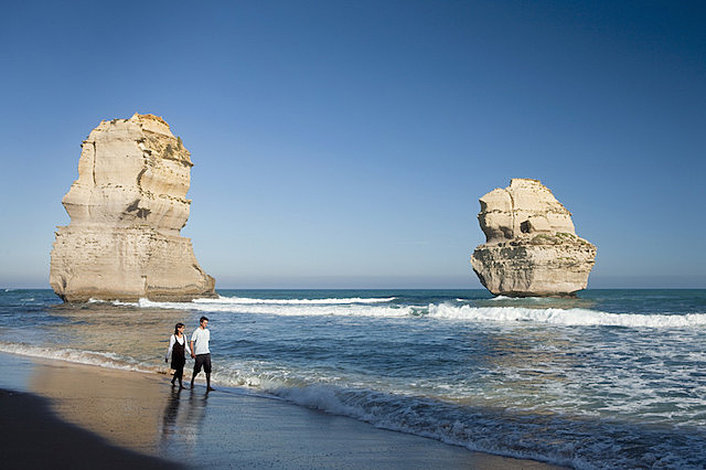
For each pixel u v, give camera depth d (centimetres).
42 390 983
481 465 584
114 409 832
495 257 5100
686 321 2170
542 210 5166
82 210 4522
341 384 1055
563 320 2420
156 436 670
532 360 1342
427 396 941
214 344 1742
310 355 1475
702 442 659
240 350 1598
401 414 823
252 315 3183
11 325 2555
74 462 546
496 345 1641
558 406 858
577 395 939
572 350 1512
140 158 4488
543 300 4644
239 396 1000
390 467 570
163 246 4700
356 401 920
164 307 4006
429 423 768
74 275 4419
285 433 717
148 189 4688
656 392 960
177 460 567
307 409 894
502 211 5162
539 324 2353
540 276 4772
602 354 1427
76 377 1146
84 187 4550
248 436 691
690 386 1011
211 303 4719
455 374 1159
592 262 4866
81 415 779
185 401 928
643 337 1788
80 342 1820
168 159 4959
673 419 771
